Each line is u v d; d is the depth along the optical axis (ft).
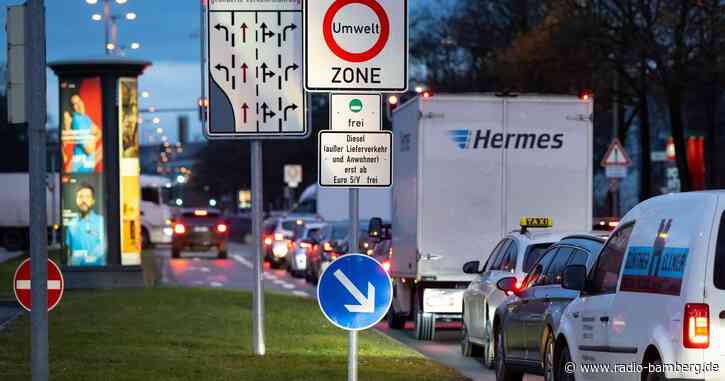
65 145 297.33
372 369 142.00
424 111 196.13
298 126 154.10
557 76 387.75
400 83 102.83
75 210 296.71
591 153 198.90
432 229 196.75
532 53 388.57
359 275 98.94
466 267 175.42
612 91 389.19
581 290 107.24
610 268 102.17
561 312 115.96
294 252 402.72
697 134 510.99
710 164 438.40
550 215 198.29
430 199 196.54
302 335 182.70
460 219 196.75
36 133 98.22
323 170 102.01
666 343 86.69
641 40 360.89
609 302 99.25
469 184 197.06
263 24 153.79
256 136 153.69
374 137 102.47
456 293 198.59
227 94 153.48
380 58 102.68
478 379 146.72
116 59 294.87
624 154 311.68
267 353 156.35
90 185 296.71
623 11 365.40
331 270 98.89
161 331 178.70
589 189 198.90
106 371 133.28
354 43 102.63
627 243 98.58
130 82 299.58
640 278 93.56
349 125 102.37
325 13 102.32
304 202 572.10
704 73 352.49
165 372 133.69
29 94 98.27
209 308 222.89
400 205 209.97
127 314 205.05
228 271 422.41
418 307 199.41
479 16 570.05
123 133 300.61
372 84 102.63
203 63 153.69
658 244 91.81
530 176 197.88
